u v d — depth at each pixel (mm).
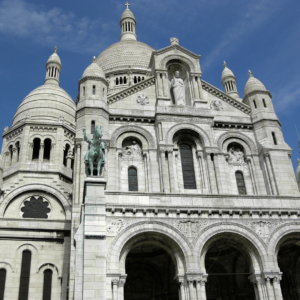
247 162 43562
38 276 42469
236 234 31156
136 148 42312
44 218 49312
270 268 30219
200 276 29297
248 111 46625
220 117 45438
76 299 27453
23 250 43625
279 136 44125
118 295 28219
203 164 41719
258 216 32031
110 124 42469
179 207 31234
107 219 30141
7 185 50438
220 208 31688
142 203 31234
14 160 55094
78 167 38438
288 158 42594
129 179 40781
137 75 76750
